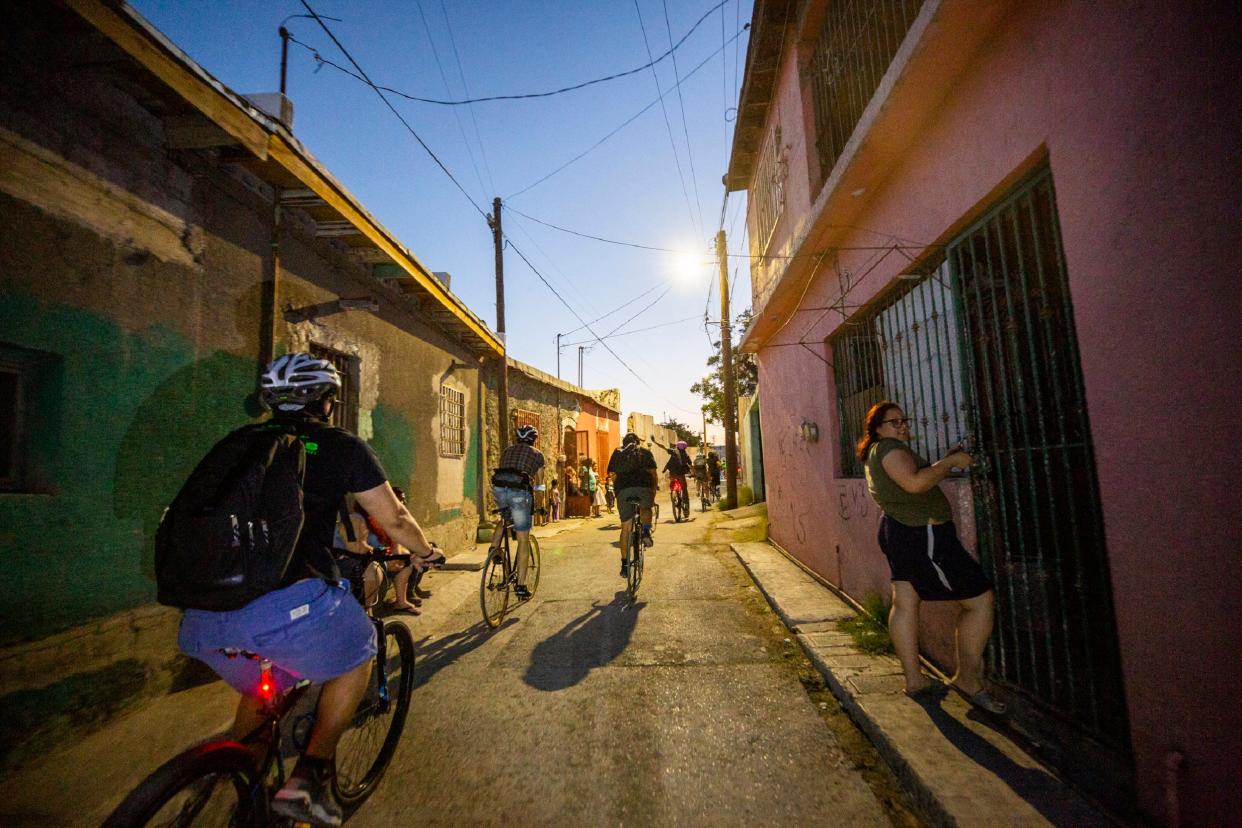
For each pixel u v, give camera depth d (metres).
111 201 3.16
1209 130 1.61
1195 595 1.70
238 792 1.75
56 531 2.82
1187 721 1.74
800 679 3.56
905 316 3.94
